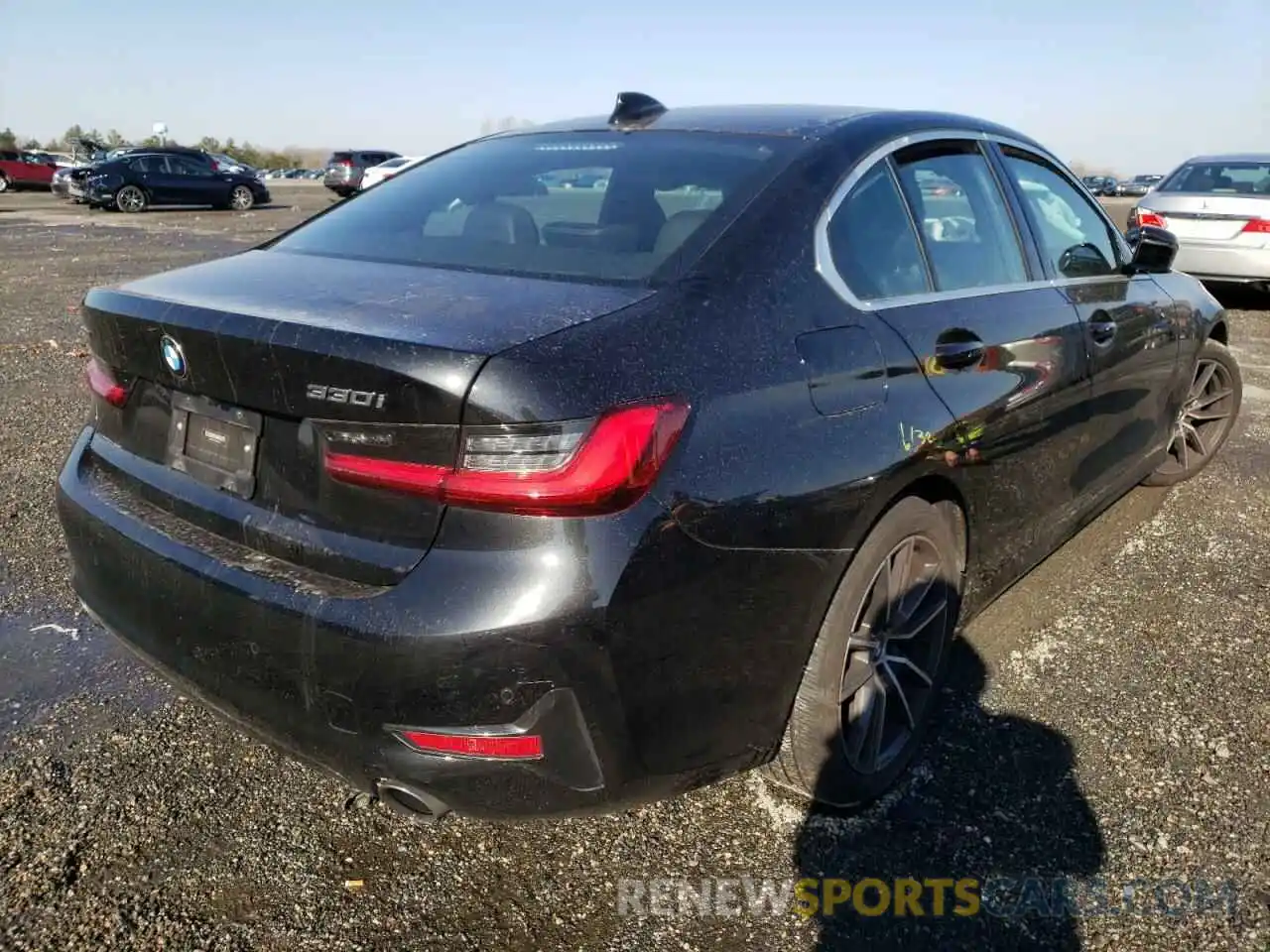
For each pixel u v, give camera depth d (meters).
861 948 2.04
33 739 2.66
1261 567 3.83
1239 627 3.36
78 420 5.52
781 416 1.99
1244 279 9.53
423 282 2.11
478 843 2.34
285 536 1.94
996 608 3.47
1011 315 2.79
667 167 2.48
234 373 1.94
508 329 1.79
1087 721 2.81
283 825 2.38
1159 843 2.33
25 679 2.94
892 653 2.49
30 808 2.39
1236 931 2.07
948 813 2.44
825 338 2.15
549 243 2.28
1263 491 4.67
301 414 1.86
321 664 1.80
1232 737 2.73
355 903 2.15
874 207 2.50
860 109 2.84
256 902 2.14
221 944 2.03
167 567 2.06
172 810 2.42
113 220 20.20
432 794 1.82
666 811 2.46
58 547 3.83
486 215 2.48
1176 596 3.58
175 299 2.11
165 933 2.05
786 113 2.78
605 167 2.58
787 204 2.28
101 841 2.30
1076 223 3.49
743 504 1.89
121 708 2.83
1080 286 3.25
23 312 8.91
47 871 2.20
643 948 2.04
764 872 2.26
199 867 2.24
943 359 2.44
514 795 1.80
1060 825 2.40
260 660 1.90
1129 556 3.92
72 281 10.95
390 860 2.29
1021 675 3.04
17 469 4.68
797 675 2.12
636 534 1.74
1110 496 3.66
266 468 1.99
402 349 1.71
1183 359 3.99
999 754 2.66
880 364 2.25
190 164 23.28
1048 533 3.17
